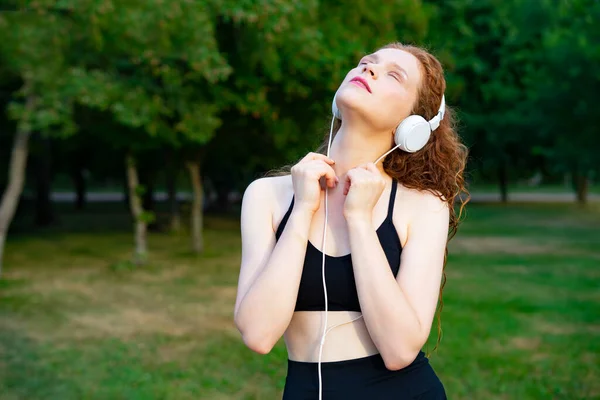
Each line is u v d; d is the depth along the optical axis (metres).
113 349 6.02
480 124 23.34
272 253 1.45
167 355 5.82
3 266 11.45
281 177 1.67
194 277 10.36
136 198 11.62
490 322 6.92
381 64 1.56
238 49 9.84
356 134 1.56
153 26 8.23
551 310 7.61
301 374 1.48
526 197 38.25
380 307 1.36
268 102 10.76
